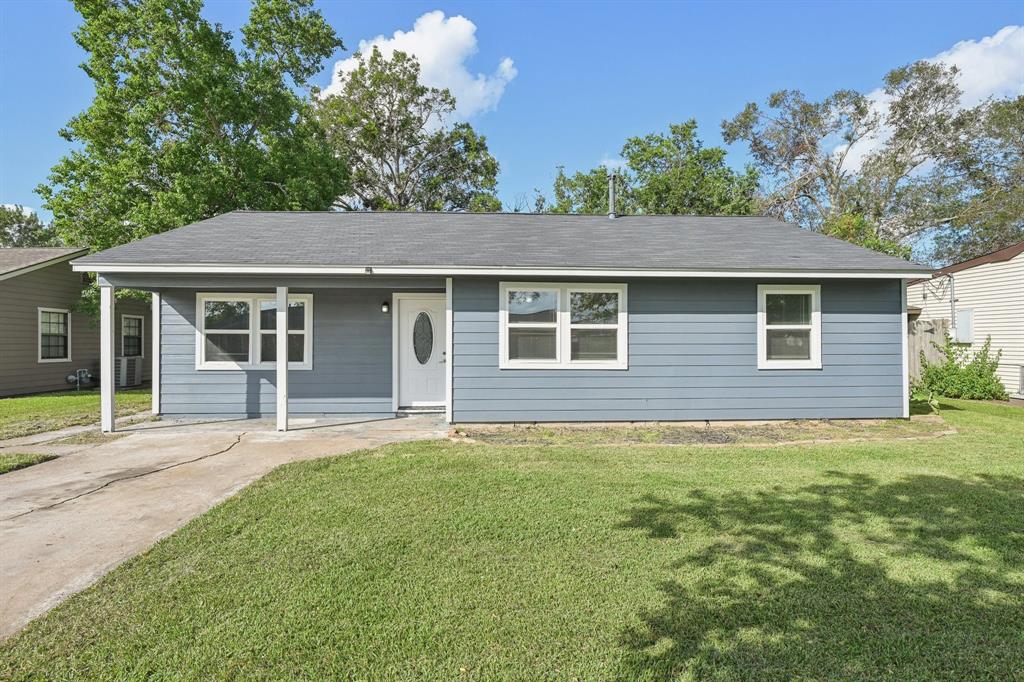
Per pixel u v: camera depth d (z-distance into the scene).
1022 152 27.39
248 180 17.14
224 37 17.55
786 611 3.00
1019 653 2.60
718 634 2.78
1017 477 5.77
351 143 29.22
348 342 10.37
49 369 15.24
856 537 4.08
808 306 9.57
